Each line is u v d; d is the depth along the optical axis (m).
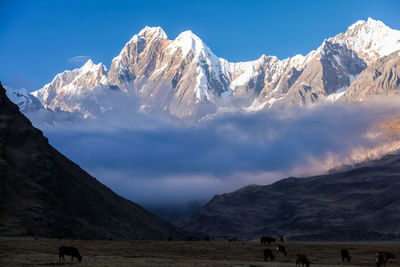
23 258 72.44
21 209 154.25
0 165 169.38
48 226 152.25
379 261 78.00
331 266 72.31
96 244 111.88
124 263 68.06
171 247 109.25
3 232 136.50
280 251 98.31
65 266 62.41
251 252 102.81
